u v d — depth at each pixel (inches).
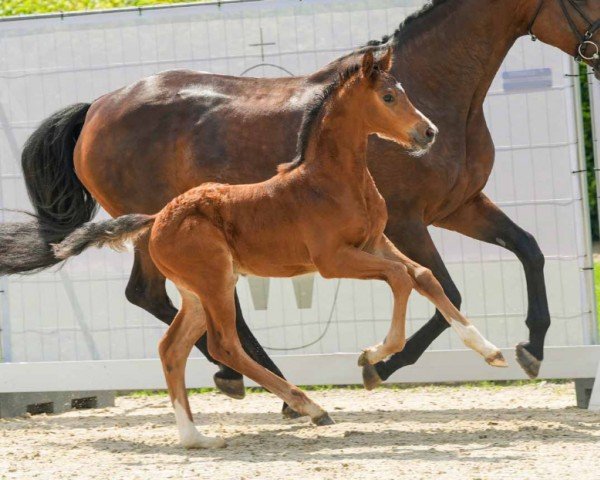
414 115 351.9
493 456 334.3
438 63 407.2
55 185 455.8
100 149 442.0
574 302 469.4
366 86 353.4
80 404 517.3
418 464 326.6
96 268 510.0
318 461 338.3
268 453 357.4
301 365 458.9
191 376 468.4
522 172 472.4
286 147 411.8
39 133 457.1
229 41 489.4
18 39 503.2
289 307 498.6
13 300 514.6
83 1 746.8
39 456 371.6
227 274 365.1
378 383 414.3
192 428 373.1
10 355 512.7
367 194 363.6
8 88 503.8
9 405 489.7
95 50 498.3
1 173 504.4
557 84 465.4
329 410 459.5
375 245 372.8
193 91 433.7
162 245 366.6
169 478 322.3
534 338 416.5
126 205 444.1
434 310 486.6
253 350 425.4
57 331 514.0
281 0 481.7
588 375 431.8
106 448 384.5
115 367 473.4
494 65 411.2
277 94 422.0
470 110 412.2
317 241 359.3
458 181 407.8
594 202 905.5
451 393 496.1
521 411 432.1
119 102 443.5
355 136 357.4
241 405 488.7
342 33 479.8
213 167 421.7
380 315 491.5
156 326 507.2
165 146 431.8
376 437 379.2
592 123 450.0
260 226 363.6
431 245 403.9
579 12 402.0
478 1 404.8
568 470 309.9
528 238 422.9
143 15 494.3
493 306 482.9
